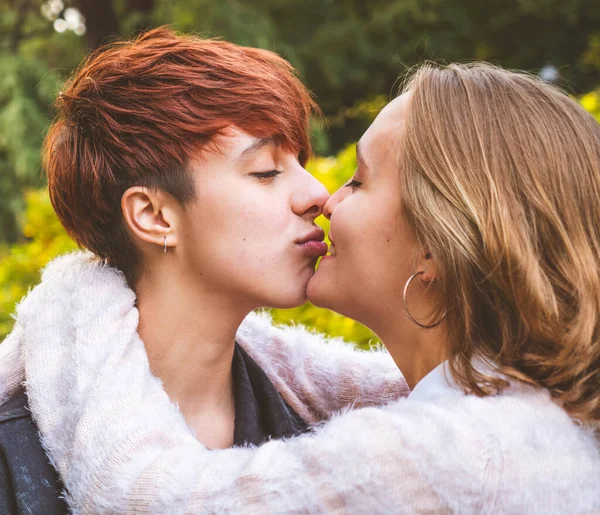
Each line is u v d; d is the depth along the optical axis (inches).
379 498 41.2
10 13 332.5
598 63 349.1
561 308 45.5
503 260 45.0
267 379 62.5
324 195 57.1
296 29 362.3
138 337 53.1
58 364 50.6
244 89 53.3
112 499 44.4
